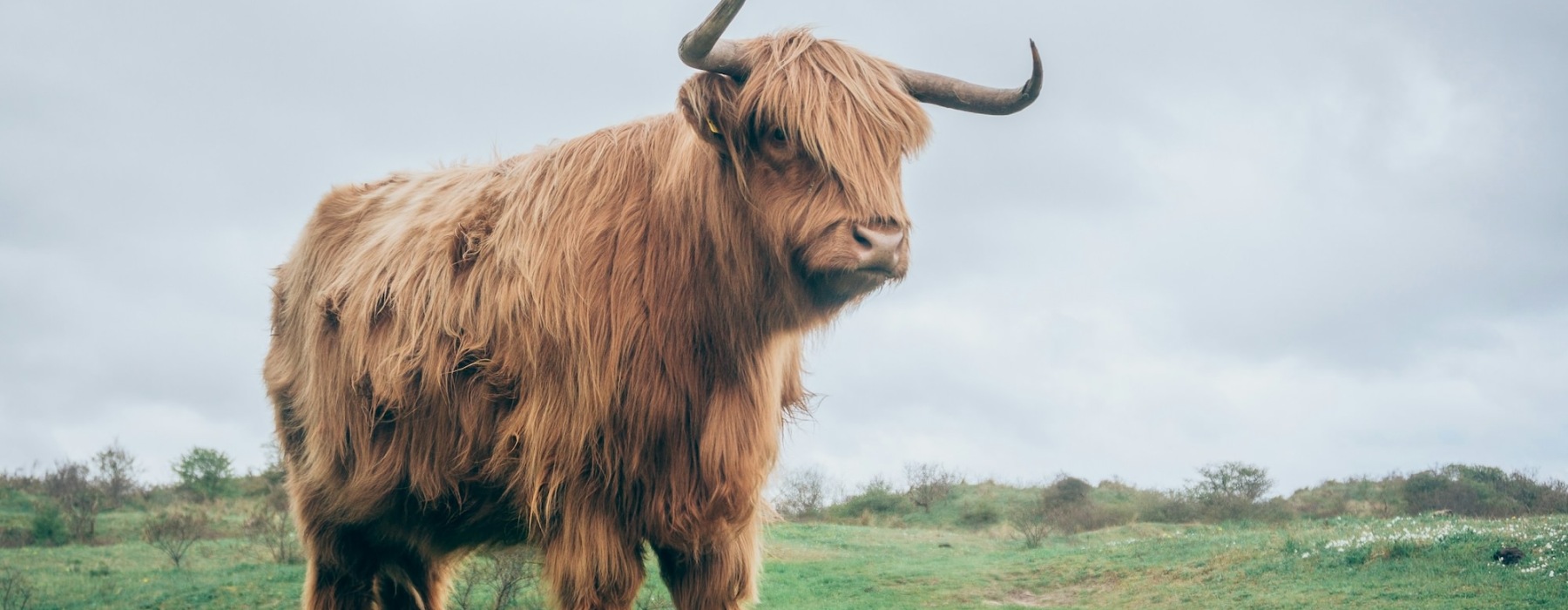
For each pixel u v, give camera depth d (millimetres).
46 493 38812
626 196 4328
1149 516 44250
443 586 5797
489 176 4926
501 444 4223
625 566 4207
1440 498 42844
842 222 3740
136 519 35125
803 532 36250
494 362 4266
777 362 4422
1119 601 19844
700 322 4191
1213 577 20516
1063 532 39219
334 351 5020
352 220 5652
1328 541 21578
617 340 4129
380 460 4703
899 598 21344
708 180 4090
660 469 4203
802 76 3861
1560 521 20719
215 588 19922
